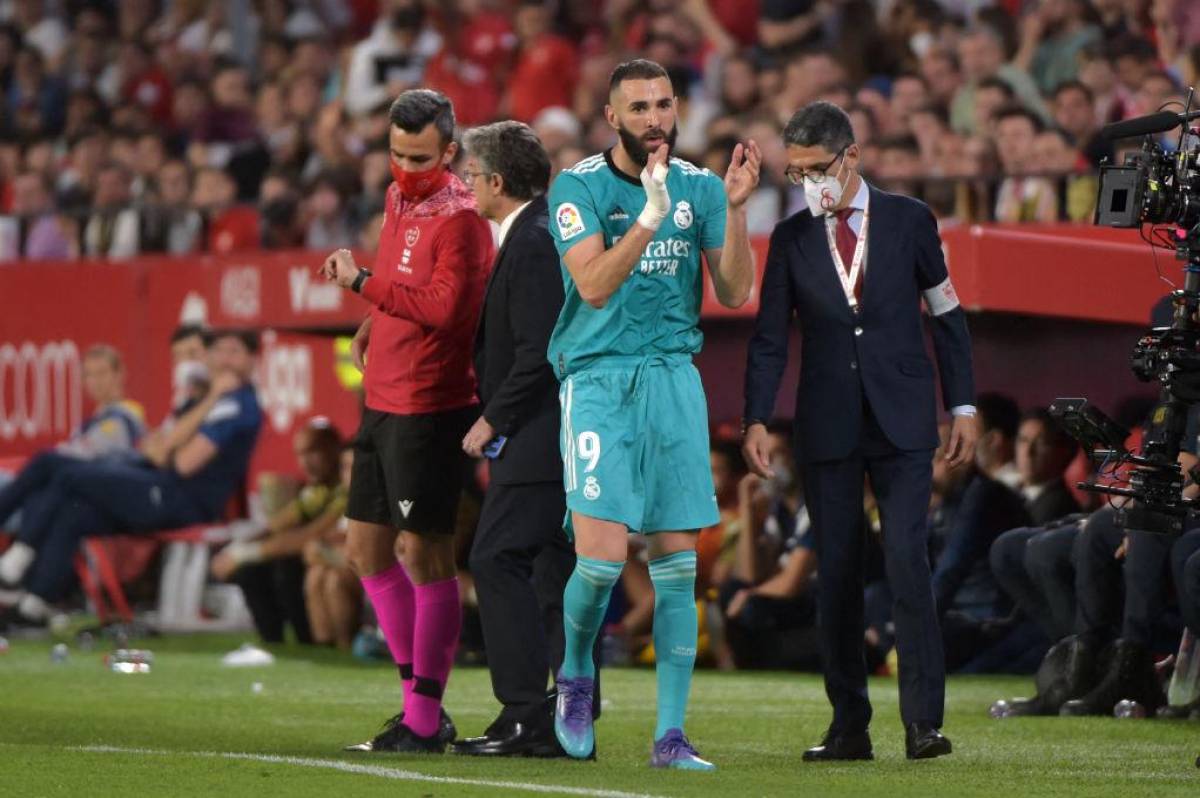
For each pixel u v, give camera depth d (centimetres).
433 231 2336
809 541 3572
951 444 2266
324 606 4088
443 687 2362
